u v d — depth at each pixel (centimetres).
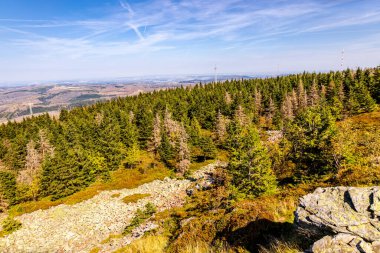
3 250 4069
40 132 8725
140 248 1661
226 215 1482
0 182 6056
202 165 7869
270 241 1012
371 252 656
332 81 11119
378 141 2981
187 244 1369
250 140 3616
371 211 759
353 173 2234
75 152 7706
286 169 4325
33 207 5803
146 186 6694
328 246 704
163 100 13388
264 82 15775
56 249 4056
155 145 8544
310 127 3647
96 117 11800
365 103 7794
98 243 4022
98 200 5972
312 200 899
